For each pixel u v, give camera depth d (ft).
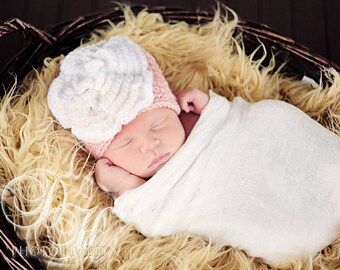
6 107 2.10
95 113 1.93
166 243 1.96
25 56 2.19
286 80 2.32
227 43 2.32
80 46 2.19
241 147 2.01
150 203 1.97
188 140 2.03
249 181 1.96
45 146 2.04
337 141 2.06
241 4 2.81
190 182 1.97
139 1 2.80
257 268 1.94
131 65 1.97
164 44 2.31
